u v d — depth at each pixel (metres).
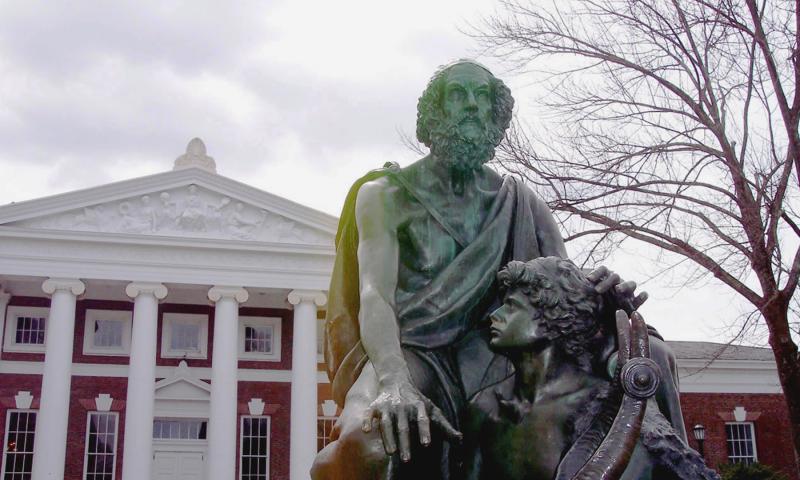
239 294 40.28
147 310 39.22
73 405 40.41
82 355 41.16
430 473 1.91
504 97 2.32
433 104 2.30
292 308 44.03
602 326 1.94
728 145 13.02
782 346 12.72
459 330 2.19
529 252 2.35
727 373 41.34
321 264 41.34
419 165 2.37
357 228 2.30
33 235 38.84
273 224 41.59
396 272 2.18
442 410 2.08
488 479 1.96
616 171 12.75
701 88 13.33
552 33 13.34
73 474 39.47
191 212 40.56
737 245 12.78
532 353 1.92
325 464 1.95
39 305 41.44
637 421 1.70
